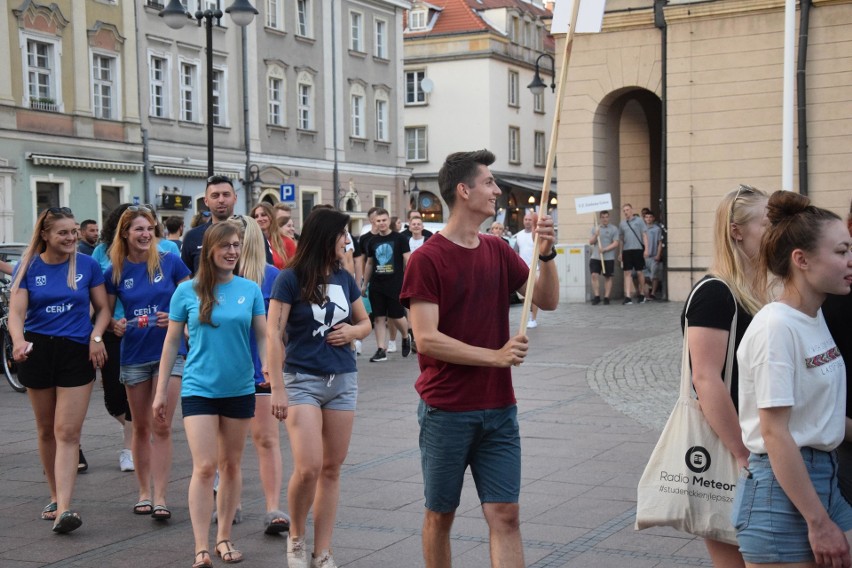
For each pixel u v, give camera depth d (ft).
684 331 14.37
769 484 12.24
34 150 102.32
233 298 21.42
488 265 16.34
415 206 165.58
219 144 125.39
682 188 84.53
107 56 111.34
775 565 12.14
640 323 68.59
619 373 45.80
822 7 78.02
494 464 16.15
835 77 78.07
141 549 21.79
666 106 84.79
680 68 83.92
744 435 12.59
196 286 21.54
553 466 28.14
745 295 13.84
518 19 198.59
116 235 25.16
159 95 118.62
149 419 24.89
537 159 206.80
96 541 22.41
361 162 151.23
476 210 16.19
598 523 22.63
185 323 21.90
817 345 12.10
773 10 80.38
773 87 81.00
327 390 20.04
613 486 25.89
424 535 16.62
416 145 193.67
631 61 87.35
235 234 21.35
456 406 15.97
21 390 46.83
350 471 28.07
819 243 11.95
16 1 100.83
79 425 23.68
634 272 85.71
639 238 84.74
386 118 157.69
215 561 20.89
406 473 27.78
